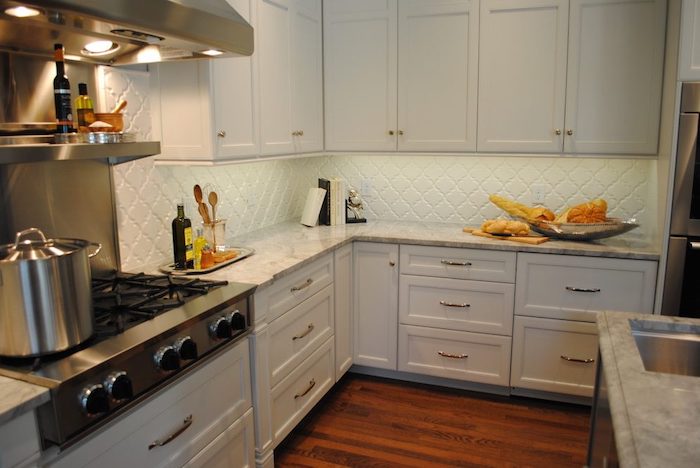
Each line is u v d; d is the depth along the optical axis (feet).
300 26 9.70
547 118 9.62
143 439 5.20
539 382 9.62
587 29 9.17
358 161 12.05
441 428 9.03
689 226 8.21
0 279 4.41
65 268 4.63
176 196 8.30
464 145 10.18
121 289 6.47
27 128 6.00
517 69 9.64
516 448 8.46
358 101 10.68
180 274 7.22
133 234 7.50
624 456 3.12
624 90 9.14
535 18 9.40
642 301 8.79
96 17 4.44
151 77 7.57
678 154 8.07
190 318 5.62
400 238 9.94
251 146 8.35
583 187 10.61
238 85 7.93
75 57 6.39
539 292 9.34
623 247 9.02
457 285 9.78
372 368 10.99
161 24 5.02
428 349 10.23
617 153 9.33
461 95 10.04
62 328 4.62
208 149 7.45
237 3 7.74
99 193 6.89
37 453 4.20
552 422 9.18
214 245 8.13
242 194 10.07
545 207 10.83
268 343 7.32
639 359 4.52
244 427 6.91
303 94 9.96
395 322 10.31
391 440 8.71
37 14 4.40
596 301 9.05
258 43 8.34
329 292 9.32
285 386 7.89
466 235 10.11
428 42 10.07
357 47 10.50
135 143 5.68
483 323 9.77
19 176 5.89
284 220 11.62
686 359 5.37
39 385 4.23
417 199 11.72
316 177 12.52
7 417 3.87
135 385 4.98
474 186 11.27
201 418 6.05
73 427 4.38
